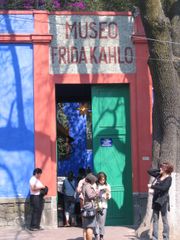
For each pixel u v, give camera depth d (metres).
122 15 14.61
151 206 11.98
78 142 22.27
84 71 14.29
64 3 18.28
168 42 11.52
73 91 16.47
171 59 11.59
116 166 14.44
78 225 14.66
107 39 14.50
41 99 13.95
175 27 12.46
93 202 10.86
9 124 13.83
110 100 14.57
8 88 13.91
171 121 11.91
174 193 11.94
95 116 14.49
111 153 14.46
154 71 11.70
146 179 14.23
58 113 22.30
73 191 14.68
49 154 13.84
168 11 12.76
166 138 11.95
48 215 13.67
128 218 14.30
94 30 14.46
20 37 13.95
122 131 14.54
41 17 14.17
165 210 11.04
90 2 18.72
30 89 13.99
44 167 13.77
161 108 11.91
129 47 14.56
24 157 13.78
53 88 14.09
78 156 22.19
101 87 14.56
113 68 14.45
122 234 12.53
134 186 14.23
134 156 14.31
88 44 14.38
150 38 11.59
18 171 13.74
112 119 14.55
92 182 11.01
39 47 14.05
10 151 13.76
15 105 13.89
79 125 22.41
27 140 13.84
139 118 14.39
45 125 13.90
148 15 11.38
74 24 14.37
